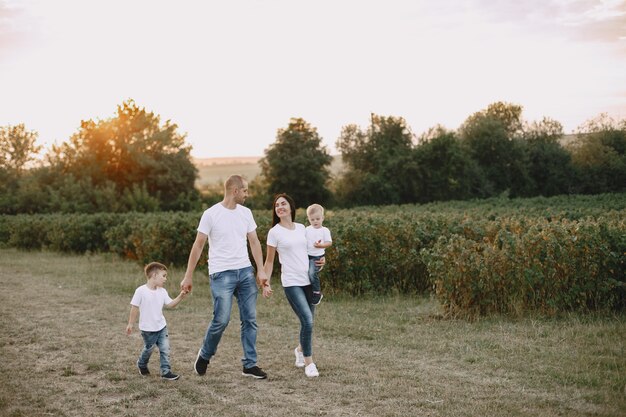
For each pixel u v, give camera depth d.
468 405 5.23
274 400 5.46
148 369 6.59
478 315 9.20
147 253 17.52
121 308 10.83
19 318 9.94
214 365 6.80
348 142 70.44
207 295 12.32
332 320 9.34
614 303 9.52
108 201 43.75
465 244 9.63
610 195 41.94
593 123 73.50
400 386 5.82
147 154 52.25
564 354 6.97
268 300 11.44
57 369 6.70
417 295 11.68
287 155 60.88
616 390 5.66
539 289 9.38
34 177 45.78
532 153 70.81
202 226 6.24
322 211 6.83
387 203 62.56
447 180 62.69
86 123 50.72
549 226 10.07
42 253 25.59
